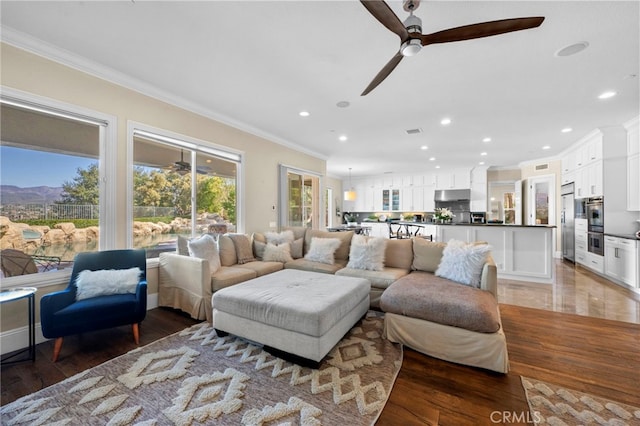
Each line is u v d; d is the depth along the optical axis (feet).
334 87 10.18
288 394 5.58
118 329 8.69
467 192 27.81
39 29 7.08
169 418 4.91
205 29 6.99
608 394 5.61
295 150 19.26
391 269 11.44
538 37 7.10
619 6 6.01
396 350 7.39
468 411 5.13
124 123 9.73
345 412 5.09
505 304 11.00
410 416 5.00
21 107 7.75
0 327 7.22
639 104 11.44
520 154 21.21
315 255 13.21
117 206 9.53
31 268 7.98
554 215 22.21
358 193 34.55
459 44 7.41
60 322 6.74
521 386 5.88
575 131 15.35
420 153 21.18
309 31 7.02
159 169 11.51
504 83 9.66
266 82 9.84
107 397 5.46
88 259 8.49
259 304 7.13
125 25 6.88
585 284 13.85
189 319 9.55
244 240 13.30
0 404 5.26
